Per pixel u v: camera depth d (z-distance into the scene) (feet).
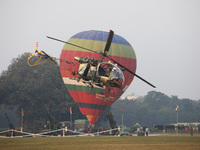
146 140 403.54
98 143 338.13
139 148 262.26
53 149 257.75
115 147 274.98
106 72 369.91
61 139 454.81
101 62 375.66
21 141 393.50
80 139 449.06
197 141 373.20
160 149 250.57
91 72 373.81
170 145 297.33
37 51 399.85
